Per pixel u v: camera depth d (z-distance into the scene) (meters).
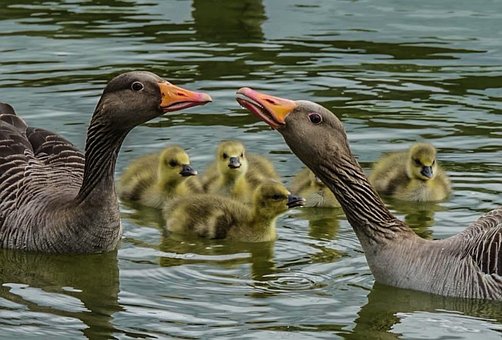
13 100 20.20
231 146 17.44
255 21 24.91
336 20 25.02
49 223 15.26
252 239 15.85
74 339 12.65
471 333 12.83
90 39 23.59
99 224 15.15
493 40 23.66
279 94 20.67
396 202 17.31
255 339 12.63
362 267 14.80
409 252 13.80
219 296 13.88
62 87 20.91
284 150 18.72
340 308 13.50
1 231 15.56
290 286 14.20
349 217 13.88
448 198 17.03
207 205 16.20
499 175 17.58
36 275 14.67
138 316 13.30
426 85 21.23
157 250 15.55
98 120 14.90
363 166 18.08
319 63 22.33
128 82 14.74
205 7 25.88
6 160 15.95
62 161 16.30
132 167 17.84
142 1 26.38
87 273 14.72
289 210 17.16
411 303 13.59
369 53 22.94
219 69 21.92
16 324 13.09
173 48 23.11
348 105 20.25
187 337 12.67
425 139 18.86
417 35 24.00
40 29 24.27
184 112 20.19
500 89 21.05
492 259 13.42
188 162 17.11
